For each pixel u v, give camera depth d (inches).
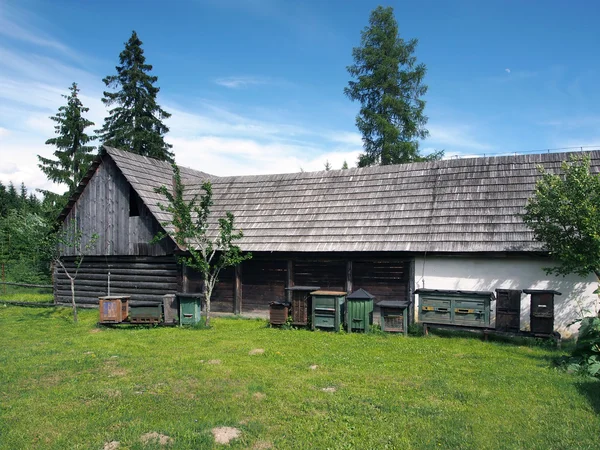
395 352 416.2
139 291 706.8
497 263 514.6
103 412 278.8
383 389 311.4
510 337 468.4
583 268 436.1
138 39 1352.1
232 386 322.7
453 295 478.0
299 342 464.4
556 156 582.6
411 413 268.4
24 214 1121.4
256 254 633.0
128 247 708.0
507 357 394.0
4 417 273.7
